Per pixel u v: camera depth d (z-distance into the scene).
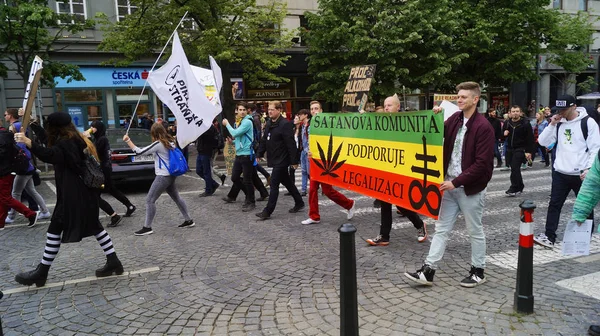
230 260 5.23
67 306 4.05
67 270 5.01
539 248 5.35
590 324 3.43
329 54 18.42
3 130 6.59
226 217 7.48
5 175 6.56
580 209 3.32
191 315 3.83
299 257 5.28
